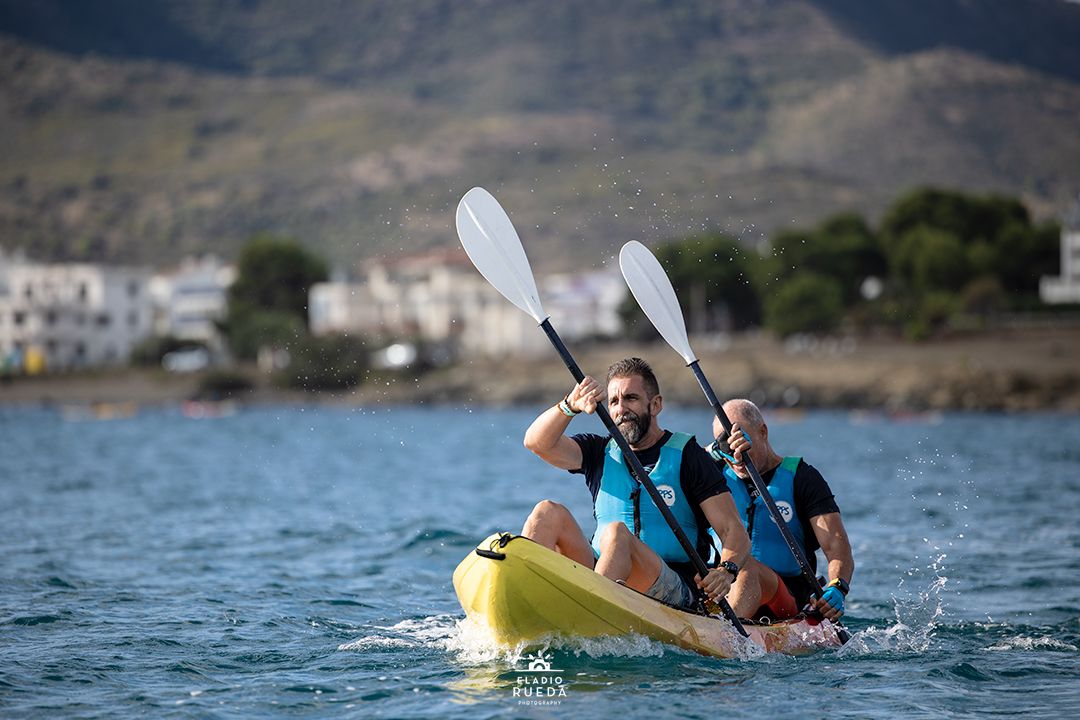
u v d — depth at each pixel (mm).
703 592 16812
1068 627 19047
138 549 27562
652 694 14430
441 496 42469
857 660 16641
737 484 18219
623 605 15492
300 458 69188
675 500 16625
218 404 183000
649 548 16328
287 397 186000
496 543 15672
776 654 16609
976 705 14406
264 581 22875
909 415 141000
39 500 40656
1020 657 16984
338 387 185625
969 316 165500
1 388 193875
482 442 88688
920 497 40562
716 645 16125
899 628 19016
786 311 169500
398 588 22156
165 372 193250
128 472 56281
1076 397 142250
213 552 27047
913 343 162125
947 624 19328
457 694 14406
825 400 151875
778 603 17719
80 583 22531
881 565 25562
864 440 87188
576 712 13750
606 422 16062
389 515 35219
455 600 20953
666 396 157625
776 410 153625
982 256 176250
